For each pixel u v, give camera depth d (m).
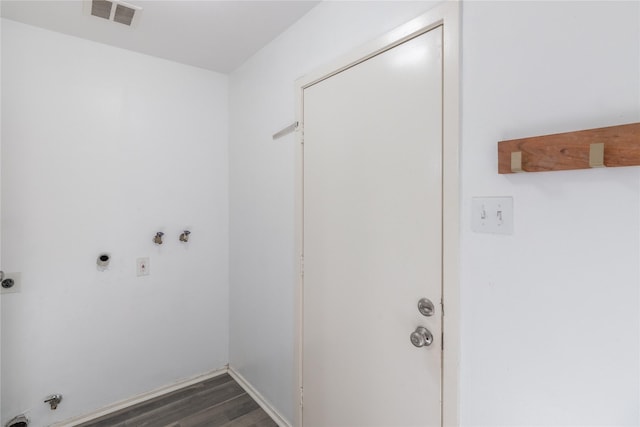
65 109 1.84
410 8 1.14
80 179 1.89
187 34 1.85
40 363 1.80
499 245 0.92
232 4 1.57
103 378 1.99
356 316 1.39
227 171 2.46
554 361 0.83
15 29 1.70
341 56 1.42
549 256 0.83
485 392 0.96
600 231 0.75
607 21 0.74
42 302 1.80
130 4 1.57
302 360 1.72
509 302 0.91
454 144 1.01
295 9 1.61
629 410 0.72
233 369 2.43
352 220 1.39
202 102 2.33
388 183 1.23
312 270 1.63
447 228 1.04
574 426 0.80
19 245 1.73
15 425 1.72
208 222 2.38
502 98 0.91
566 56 0.80
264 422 1.91
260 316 2.09
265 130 1.99
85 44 1.89
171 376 2.24
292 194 1.76
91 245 1.93
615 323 0.74
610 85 0.73
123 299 2.05
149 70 2.11
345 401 1.45
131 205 2.06
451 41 1.01
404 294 1.19
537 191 0.85
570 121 0.79
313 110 1.60
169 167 2.20
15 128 1.70
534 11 0.85
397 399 1.22
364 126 1.33
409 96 1.15
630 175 0.71
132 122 2.05
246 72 2.20
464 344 1.01
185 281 2.29
